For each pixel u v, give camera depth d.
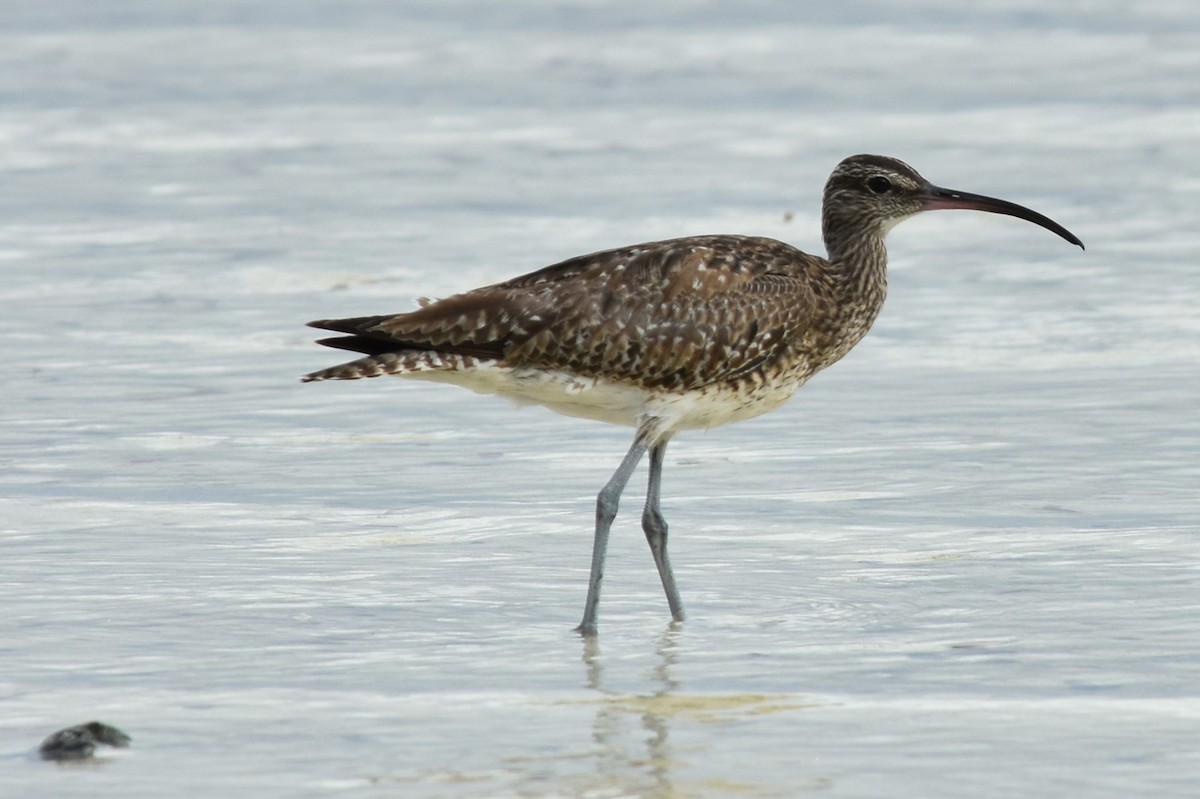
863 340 19.45
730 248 12.98
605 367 12.48
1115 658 10.58
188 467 15.14
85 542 13.11
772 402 13.24
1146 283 21.47
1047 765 9.05
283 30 43.50
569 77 37.78
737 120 33.28
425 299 12.64
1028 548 12.84
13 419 16.55
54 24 44.16
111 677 10.41
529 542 13.33
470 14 45.66
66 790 8.80
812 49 40.69
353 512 13.95
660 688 10.29
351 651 10.91
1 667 10.54
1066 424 16.14
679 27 43.50
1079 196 26.59
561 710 9.93
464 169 29.05
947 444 15.65
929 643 10.97
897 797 8.70
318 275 22.27
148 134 32.19
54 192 27.41
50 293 21.52
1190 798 8.63
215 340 19.44
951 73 37.78
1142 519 13.42
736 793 8.77
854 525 13.55
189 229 24.91
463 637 11.23
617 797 8.73
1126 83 36.28
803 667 10.60
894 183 13.79
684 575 12.59
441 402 17.27
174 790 8.80
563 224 25.09
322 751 9.30
